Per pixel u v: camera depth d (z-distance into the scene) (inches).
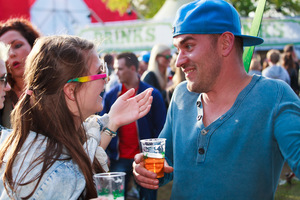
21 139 50.6
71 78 53.1
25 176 46.8
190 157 56.1
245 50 67.6
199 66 51.7
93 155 55.8
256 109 51.0
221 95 54.4
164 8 461.4
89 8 538.3
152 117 133.3
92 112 58.0
